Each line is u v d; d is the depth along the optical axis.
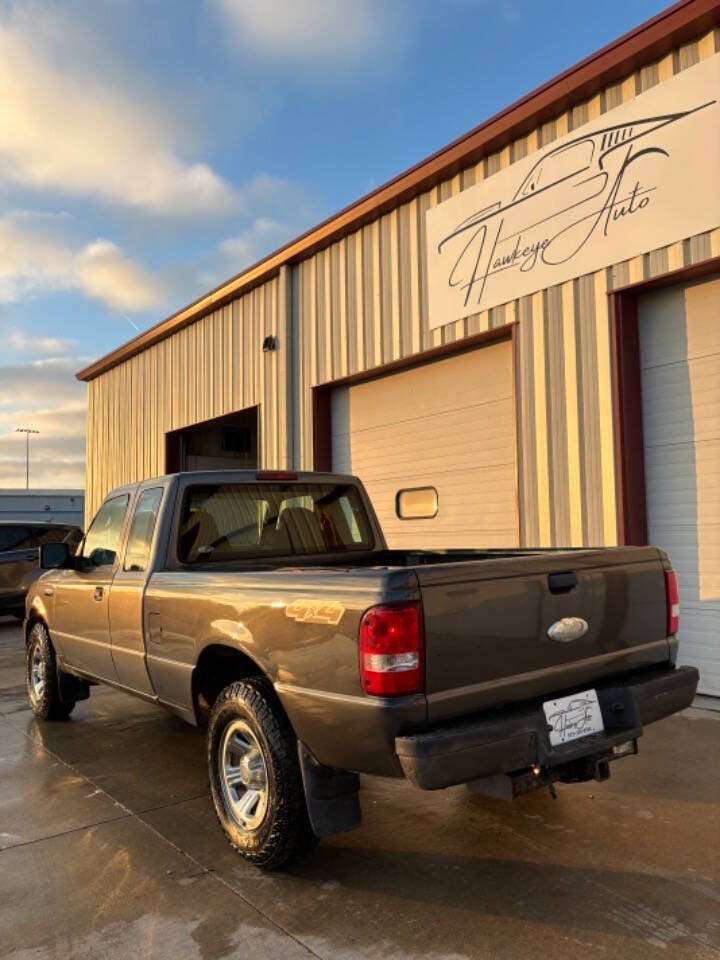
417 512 9.16
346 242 9.83
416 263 8.73
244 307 11.90
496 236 7.72
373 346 9.37
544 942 2.69
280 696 3.16
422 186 8.55
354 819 3.17
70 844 3.61
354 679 2.81
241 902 3.03
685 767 4.48
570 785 4.23
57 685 5.87
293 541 4.82
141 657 4.34
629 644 3.40
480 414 8.34
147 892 3.13
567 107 6.99
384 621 2.72
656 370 6.61
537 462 7.28
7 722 6.03
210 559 4.44
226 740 3.55
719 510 6.20
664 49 6.20
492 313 7.79
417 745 2.63
